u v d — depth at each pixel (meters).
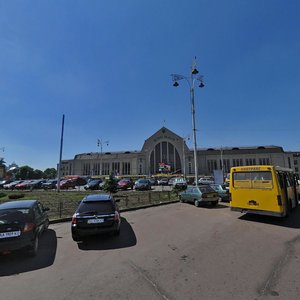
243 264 5.68
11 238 6.37
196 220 11.59
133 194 24.59
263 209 11.04
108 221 8.20
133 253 6.77
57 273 5.51
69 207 16.42
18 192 33.28
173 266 5.66
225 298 4.12
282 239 7.95
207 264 5.73
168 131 90.12
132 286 4.68
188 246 7.26
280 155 85.56
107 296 4.32
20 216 6.86
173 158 89.00
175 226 10.28
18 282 5.07
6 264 6.18
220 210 14.88
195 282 4.77
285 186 12.26
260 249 6.85
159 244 7.57
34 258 6.61
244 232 8.98
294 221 11.11
